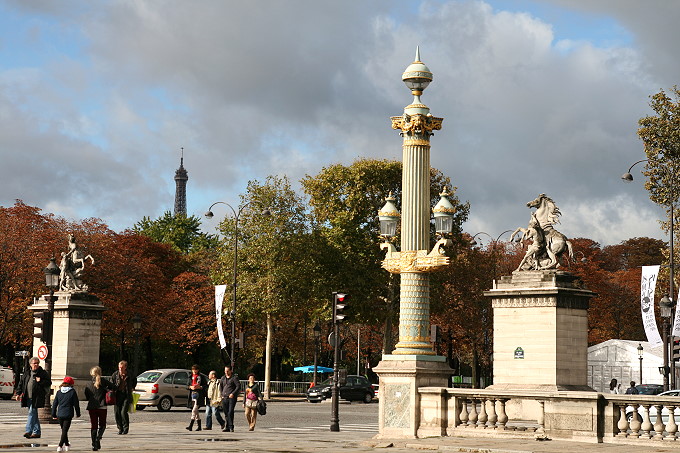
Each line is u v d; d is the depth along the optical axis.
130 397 34.31
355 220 80.00
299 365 115.75
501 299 47.97
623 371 75.56
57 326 57.72
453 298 87.69
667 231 64.06
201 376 38.19
